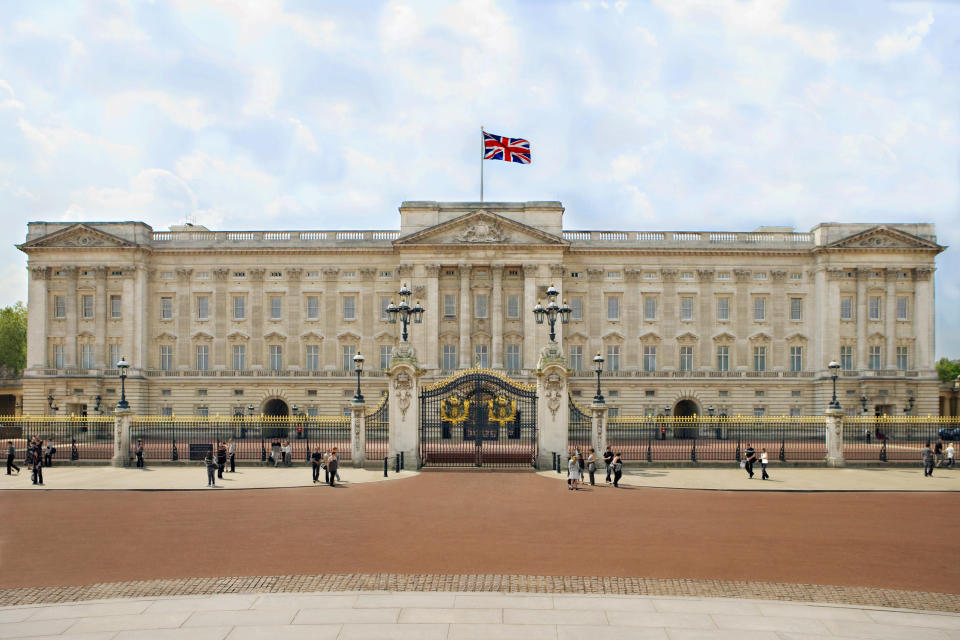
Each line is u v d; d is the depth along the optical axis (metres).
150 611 17.25
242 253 85.00
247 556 22.80
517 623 16.48
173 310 84.88
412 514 30.00
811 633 16.02
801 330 84.44
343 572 20.84
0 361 116.38
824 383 82.00
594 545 24.41
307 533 26.28
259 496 35.09
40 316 82.75
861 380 81.25
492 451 49.72
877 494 36.69
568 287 84.94
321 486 38.19
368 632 15.88
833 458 47.50
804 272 84.75
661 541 25.11
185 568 21.34
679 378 83.44
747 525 28.11
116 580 20.06
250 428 63.91
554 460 44.03
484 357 83.19
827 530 27.23
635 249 84.75
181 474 43.19
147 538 25.53
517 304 83.81
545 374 44.38
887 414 81.62
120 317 83.25
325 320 84.75
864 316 82.56
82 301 83.50
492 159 74.94
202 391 83.62
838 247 82.25
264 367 84.25
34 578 20.31
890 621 16.83
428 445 55.09
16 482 40.09
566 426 44.34
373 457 47.06
